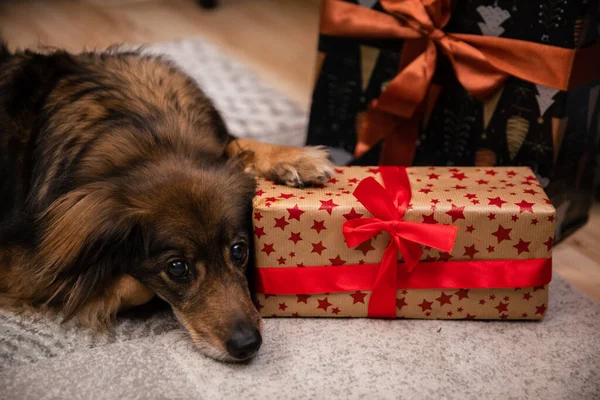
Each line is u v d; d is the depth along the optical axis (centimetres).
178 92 83
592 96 87
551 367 72
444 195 75
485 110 89
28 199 78
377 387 69
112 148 75
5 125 82
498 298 76
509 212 72
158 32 156
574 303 81
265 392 68
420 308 77
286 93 129
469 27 87
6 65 87
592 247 94
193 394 68
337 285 76
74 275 74
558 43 81
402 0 88
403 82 89
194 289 72
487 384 70
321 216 73
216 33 157
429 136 94
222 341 70
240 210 74
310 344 74
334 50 98
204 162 75
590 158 93
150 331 76
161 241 70
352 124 101
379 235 74
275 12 171
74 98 80
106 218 71
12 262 77
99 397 68
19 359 72
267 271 75
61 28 157
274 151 82
